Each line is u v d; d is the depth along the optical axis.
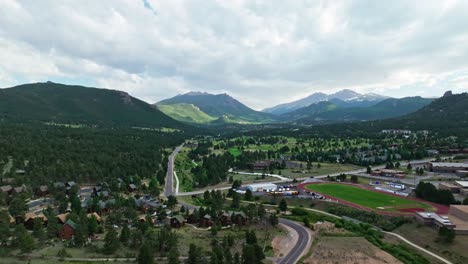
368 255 117.25
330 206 182.00
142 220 137.88
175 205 182.50
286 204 179.50
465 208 152.62
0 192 162.50
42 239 114.69
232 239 119.94
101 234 128.38
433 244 127.94
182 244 120.31
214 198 183.75
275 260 111.75
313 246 124.94
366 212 165.62
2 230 110.75
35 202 172.62
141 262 98.12
